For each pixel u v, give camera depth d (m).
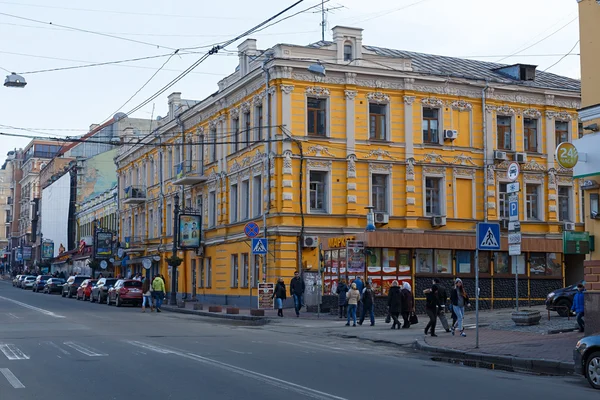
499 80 43.03
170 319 30.70
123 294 42.91
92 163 90.00
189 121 49.56
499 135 42.38
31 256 114.94
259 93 39.03
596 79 19.05
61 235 94.88
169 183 54.03
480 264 34.38
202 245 46.47
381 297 31.42
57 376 12.79
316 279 36.22
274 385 11.77
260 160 38.56
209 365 14.27
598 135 18.55
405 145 39.50
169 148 53.97
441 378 13.22
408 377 13.23
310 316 31.69
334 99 38.19
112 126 88.12
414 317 25.84
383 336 22.58
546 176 42.97
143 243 59.75
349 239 31.89
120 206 68.31
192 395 10.80
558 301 26.62
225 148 43.62
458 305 21.59
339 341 21.53
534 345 18.19
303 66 37.31
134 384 11.84
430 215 40.16
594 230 18.70
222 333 23.09
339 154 38.03
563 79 47.81
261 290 33.81
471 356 17.17
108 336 21.05
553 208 42.72
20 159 139.50
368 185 38.59
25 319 28.70
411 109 39.84
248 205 40.66
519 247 18.56
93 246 70.00
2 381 12.25
